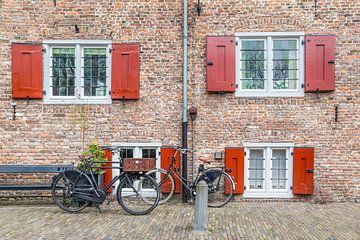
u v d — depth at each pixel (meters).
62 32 8.42
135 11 8.44
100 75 8.52
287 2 8.33
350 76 8.27
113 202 8.16
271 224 6.44
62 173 7.28
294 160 8.27
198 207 6.04
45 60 8.42
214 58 8.34
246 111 8.38
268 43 8.35
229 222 6.56
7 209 7.48
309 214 7.18
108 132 8.43
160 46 8.42
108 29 8.44
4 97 8.40
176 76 8.41
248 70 8.42
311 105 8.30
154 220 6.62
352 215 7.11
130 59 8.39
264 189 8.38
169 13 8.41
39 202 8.15
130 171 7.05
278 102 8.34
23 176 8.40
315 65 8.26
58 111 8.41
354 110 8.26
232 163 8.31
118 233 5.85
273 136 8.34
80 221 6.55
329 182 8.29
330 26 8.29
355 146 8.26
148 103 8.42
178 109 8.41
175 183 8.27
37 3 8.40
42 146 8.40
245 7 8.37
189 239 5.58
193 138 8.40
